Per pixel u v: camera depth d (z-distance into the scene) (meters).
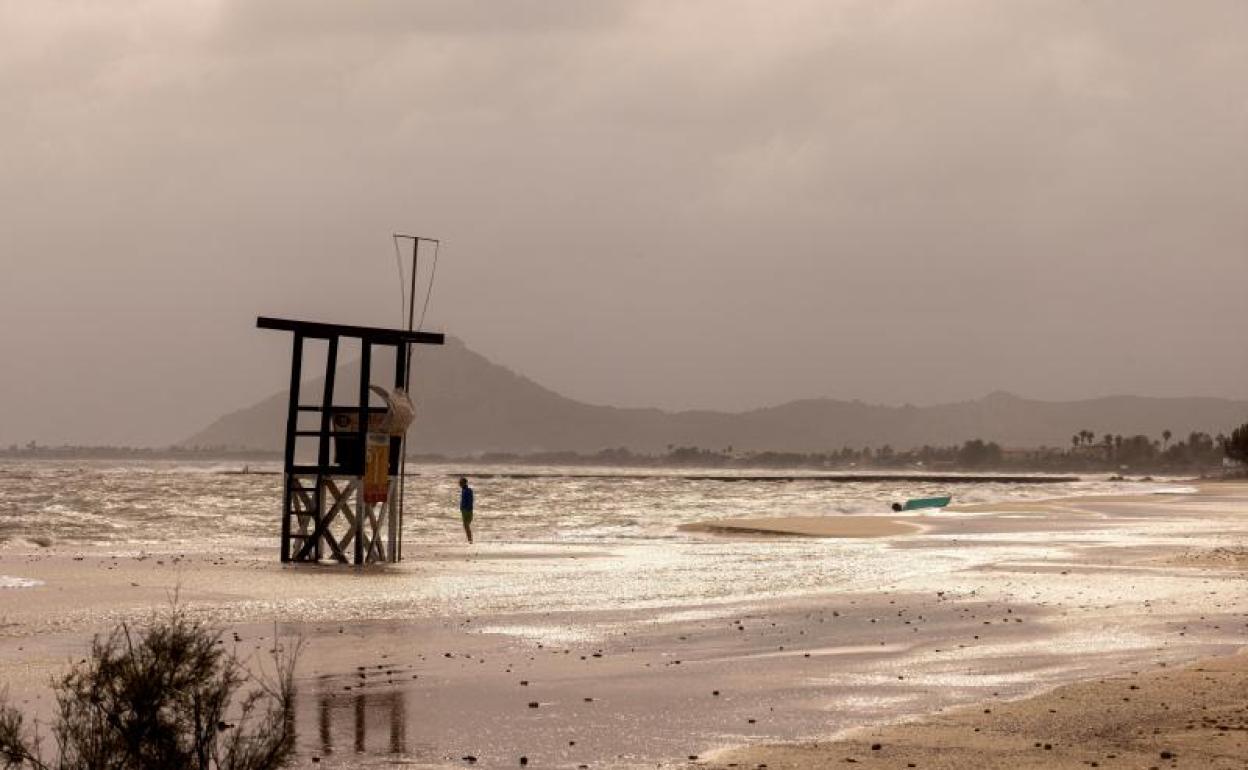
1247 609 31.72
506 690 20.20
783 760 15.31
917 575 42.66
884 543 63.09
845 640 26.47
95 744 12.21
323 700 19.03
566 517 100.25
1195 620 29.52
